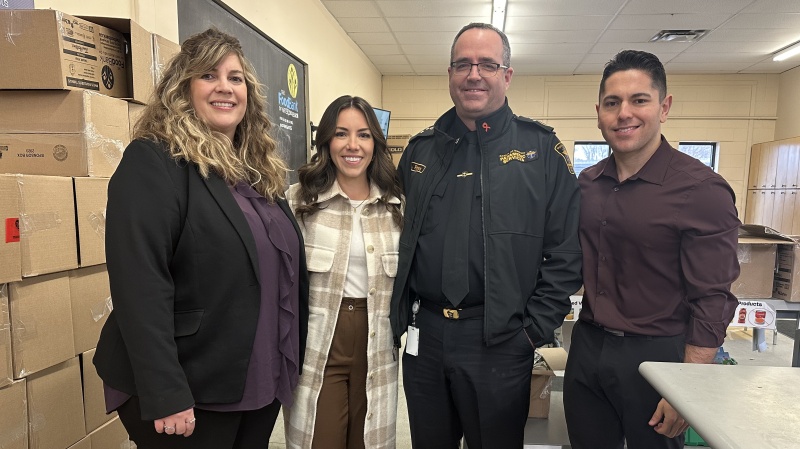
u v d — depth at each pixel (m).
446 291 1.39
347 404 1.52
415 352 1.49
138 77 1.64
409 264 1.47
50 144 1.41
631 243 1.35
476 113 1.45
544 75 7.58
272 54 3.62
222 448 1.10
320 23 4.70
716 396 0.73
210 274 1.05
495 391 1.38
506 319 1.35
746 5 4.50
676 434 1.23
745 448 0.58
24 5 1.44
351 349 1.49
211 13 2.78
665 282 1.34
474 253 1.40
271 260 1.17
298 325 1.33
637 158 1.38
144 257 0.96
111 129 1.51
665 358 1.32
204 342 1.05
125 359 1.01
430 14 4.97
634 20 4.97
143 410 0.92
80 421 1.38
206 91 1.13
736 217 1.27
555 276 1.41
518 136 1.48
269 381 1.17
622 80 1.33
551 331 1.40
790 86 6.82
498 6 4.59
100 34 1.55
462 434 1.59
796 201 6.04
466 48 1.40
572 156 7.74
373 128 1.49
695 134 7.31
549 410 2.15
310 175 1.53
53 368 1.29
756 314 2.19
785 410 0.68
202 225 1.04
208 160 1.07
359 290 1.50
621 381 1.35
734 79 7.16
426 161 1.56
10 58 1.36
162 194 1.00
